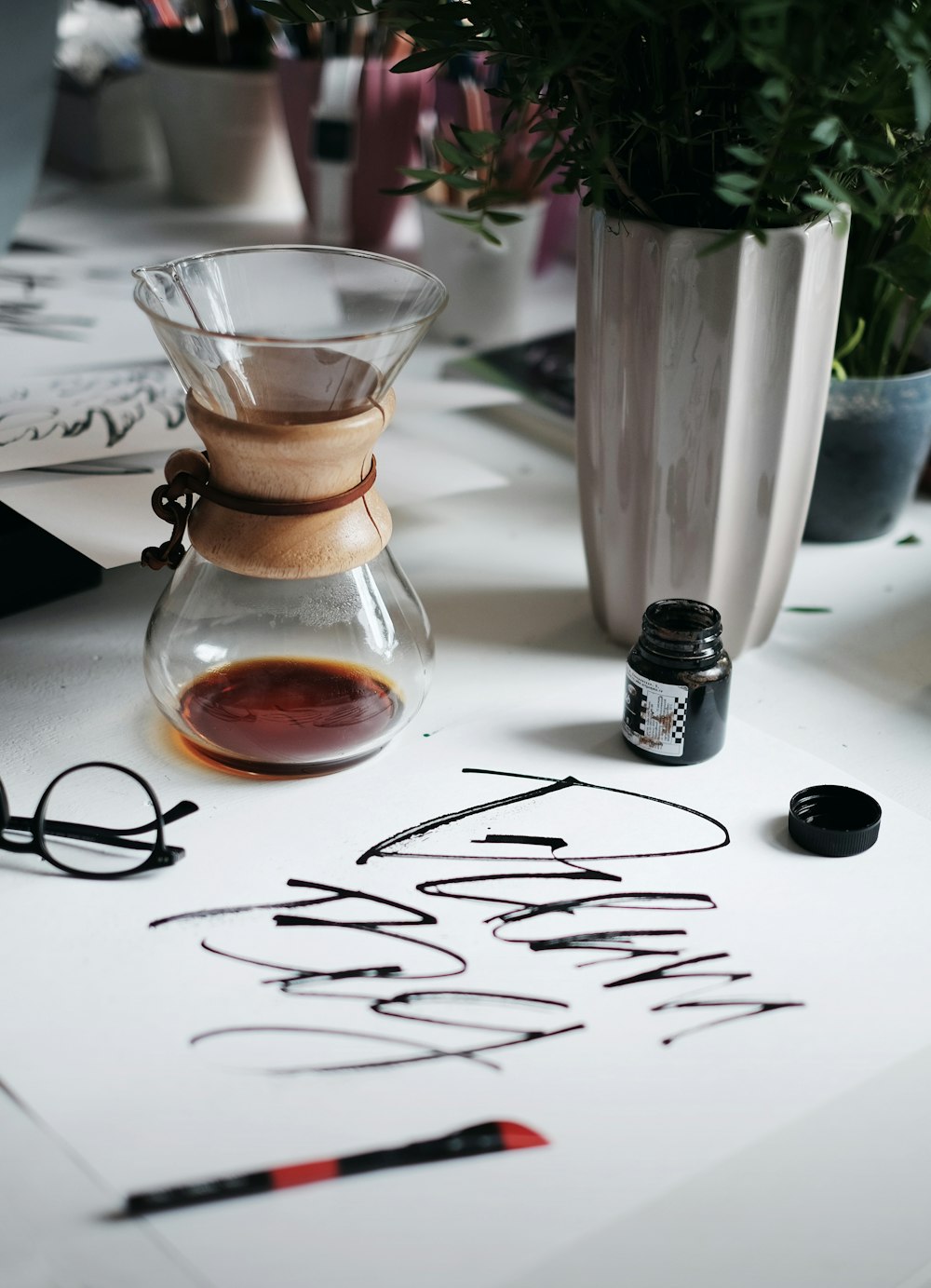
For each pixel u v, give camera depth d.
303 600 0.82
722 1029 0.74
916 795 0.86
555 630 0.98
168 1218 0.67
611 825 0.83
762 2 0.70
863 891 0.80
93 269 1.34
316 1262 0.66
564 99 0.83
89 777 0.86
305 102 1.35
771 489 0.90
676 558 0.92
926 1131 0.70
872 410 1.00
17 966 0.76
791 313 0.85
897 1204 0.68
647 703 0.86
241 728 0.83
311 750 0.84
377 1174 0.68
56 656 0.94
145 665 0.85
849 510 1.04
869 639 0.98
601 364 0.89
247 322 0.89
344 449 0.79
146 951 0.77
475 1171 0.69
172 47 1.43
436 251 1.27
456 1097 0.71
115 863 0.81
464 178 0.84
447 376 1.21
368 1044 0.73
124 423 1.04
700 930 0.78
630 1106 0.71
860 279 0.99
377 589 0.84
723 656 0.86
